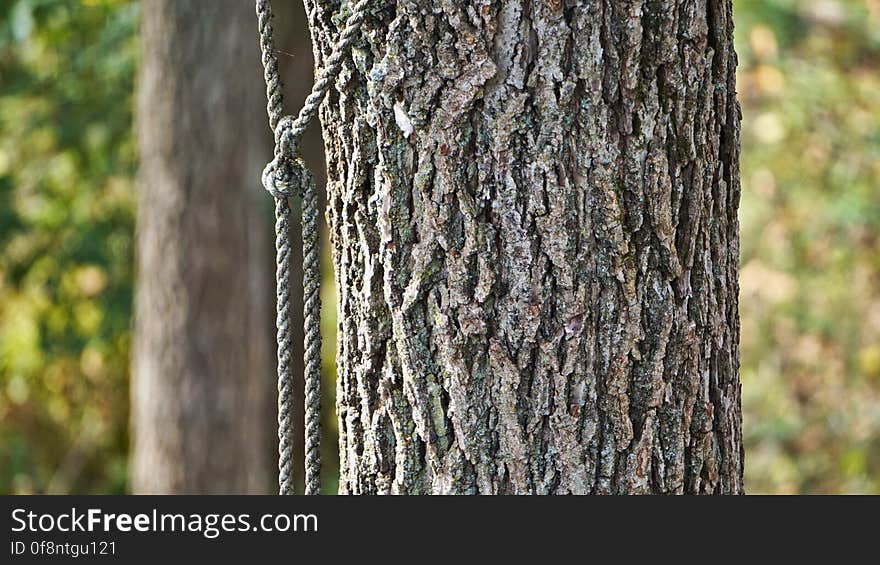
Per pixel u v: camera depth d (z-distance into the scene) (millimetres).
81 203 6598
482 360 2783
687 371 2814
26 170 6621
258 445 4992
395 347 2807
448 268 2775
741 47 6492
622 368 2789
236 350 4879
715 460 2848
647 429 2801
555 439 2789
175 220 4789
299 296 5305
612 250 2775
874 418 6668
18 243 6719
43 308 6930
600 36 2750
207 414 4859
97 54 6109
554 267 2770
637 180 2771
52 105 6449
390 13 2758
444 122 2758
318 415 2881
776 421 6734
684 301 2807
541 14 2742
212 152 4762
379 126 2775
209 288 4820
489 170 2762
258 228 4914
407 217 2781
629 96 2762
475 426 2789
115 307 6586
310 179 2861
